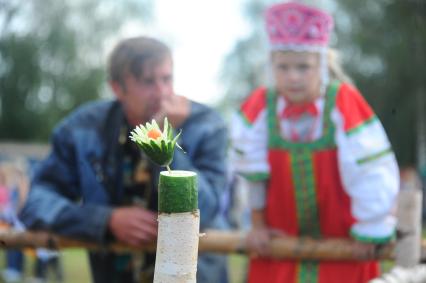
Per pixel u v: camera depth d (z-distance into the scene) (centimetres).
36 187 233
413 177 735
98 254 236
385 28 1714
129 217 211
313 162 223
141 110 218
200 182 211
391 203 212
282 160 228
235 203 421
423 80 1655
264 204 235
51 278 603
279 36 220
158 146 94
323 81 226
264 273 236
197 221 93
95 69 2172
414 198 198
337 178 222
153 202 222
